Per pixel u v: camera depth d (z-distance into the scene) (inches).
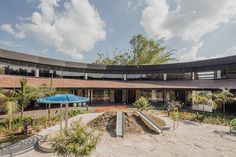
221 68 1194.6
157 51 2246.6
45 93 746.8
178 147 472.4
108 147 467.8
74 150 304.8
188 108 1218.6
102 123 685.3
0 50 995.9
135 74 1553.9
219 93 922.7
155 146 479.2
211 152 439.2
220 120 796.0
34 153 413.1
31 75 1177.4
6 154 407.5
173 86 1222.3
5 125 620.1
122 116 703.1
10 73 1057.5
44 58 1248.2
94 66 1513.3
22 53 1113.4
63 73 1379.2
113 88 1237.1
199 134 597.0
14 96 660.7
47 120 732.7
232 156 415.2
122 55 2444.6
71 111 962.1
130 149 455.8
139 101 952.3
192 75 1358.3
